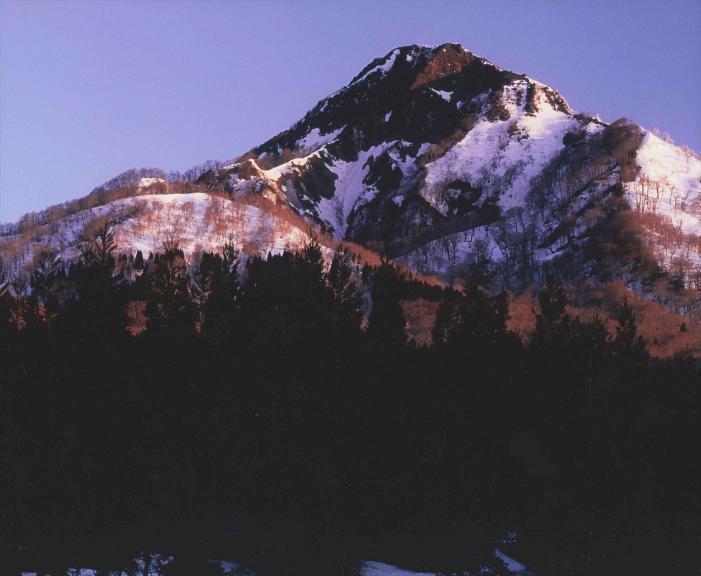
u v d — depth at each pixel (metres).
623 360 76.50
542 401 69.00
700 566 60.34
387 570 57.31
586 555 61.81
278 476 60.41
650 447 69.19
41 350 61.41
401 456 63.47
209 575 53.41
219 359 64.19
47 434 57.38
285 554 57.41
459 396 67.38
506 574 58.31
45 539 55.00
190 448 59.59
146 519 57.34
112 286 66.31
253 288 73.38
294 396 62.75
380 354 69.25
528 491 66.44
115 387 60.19
